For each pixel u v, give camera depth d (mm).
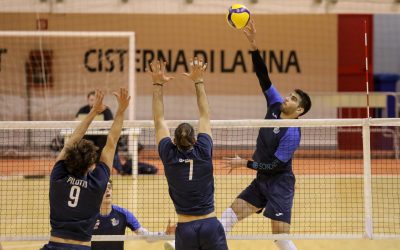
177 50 27188
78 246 6684
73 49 26656
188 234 7004
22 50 26453
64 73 26688
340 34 27453
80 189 6723
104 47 26750
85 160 6738
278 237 8305
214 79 27406
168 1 21328
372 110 25500
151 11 21359
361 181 18000
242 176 17750
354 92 26344
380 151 24688
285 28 27344
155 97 7629
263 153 8719
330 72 27469
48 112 25438
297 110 8703
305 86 27469
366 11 21406
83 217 6746
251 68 27453
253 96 27469
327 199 15062
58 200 6727
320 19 27391
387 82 27266
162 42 27156
